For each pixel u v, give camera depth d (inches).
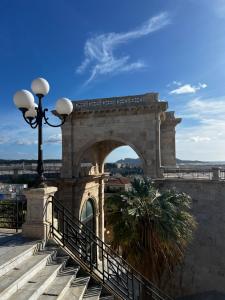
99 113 1083.9
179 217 648.4
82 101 1106.1
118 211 634.8
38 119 363.3
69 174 1114.1
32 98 355.6
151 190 665.0
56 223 389.1
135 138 1043.9
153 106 1007.6
